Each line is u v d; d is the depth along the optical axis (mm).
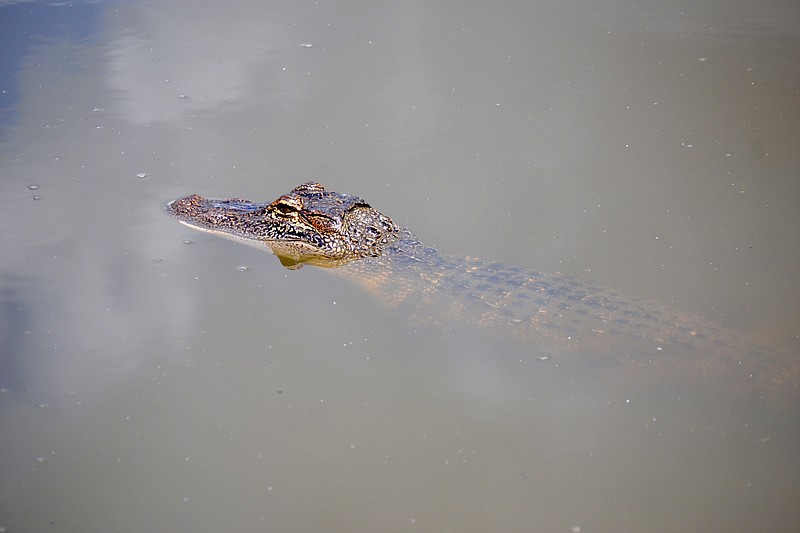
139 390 7086
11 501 5930
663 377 7324
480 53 15180
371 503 5977
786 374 6941
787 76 13586
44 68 14391
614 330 7719
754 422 6785
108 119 12617
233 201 10227
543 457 6406
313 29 16359
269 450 6473
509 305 8211
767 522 5711
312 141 12078
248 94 13578
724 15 16609
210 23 16781
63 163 11219
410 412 6902
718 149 11523
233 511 5891
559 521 5781
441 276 8797
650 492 6035
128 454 6402
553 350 7684
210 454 6422
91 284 8523
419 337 7949
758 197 10250
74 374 7230
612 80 13898
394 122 12648
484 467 6312
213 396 7043
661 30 15914
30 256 8969
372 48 15406
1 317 7891
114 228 9672
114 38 15859
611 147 11742
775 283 8523
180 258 9133
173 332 7836
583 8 17344
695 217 9914
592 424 6789
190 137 12117
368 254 9375
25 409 6805
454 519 5816
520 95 13492
